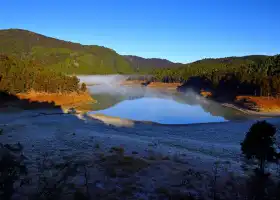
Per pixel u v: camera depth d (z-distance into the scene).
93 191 17.38
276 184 19.84
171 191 17.97
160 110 69.94
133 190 17.92
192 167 24.12
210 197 17.55
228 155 30.61
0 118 51.38
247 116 61.25
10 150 26.53
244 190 18.91
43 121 49.44
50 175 19.88
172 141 37.16
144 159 25.62
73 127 44.56
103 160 24.42
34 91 73.81
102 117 55.28
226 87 101.56
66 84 80.75
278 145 33.66
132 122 50.94
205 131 44.81
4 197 15.03
